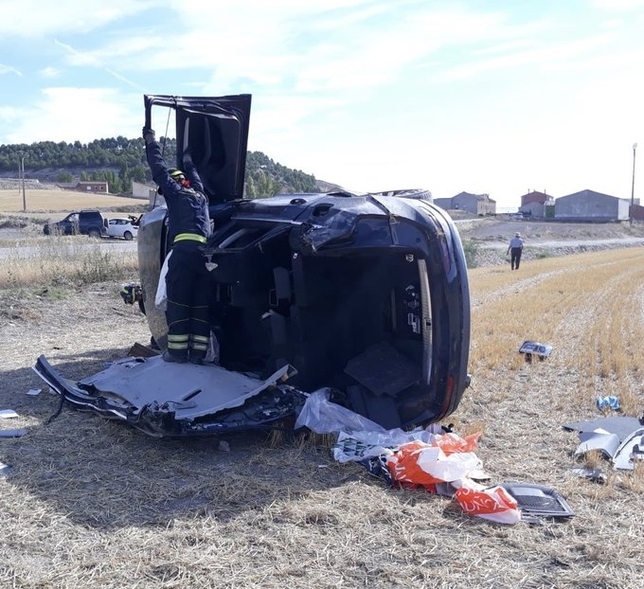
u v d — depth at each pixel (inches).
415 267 253.6
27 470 213.9
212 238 264.1
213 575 158.4
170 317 259.1
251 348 284.5
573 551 176.7
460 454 218.4
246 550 170.4
